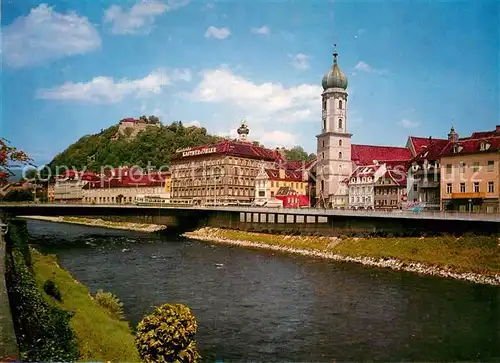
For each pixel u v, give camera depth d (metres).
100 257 80.56
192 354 22.11
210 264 73.00
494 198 81.69
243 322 40.09
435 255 67.25
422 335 36.31
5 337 15.51
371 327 38.47
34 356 19.48
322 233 94.06
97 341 26.55
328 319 40.91
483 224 65.81
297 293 51.22
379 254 74.62
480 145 84.62
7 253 32.78
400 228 78.50
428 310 43.34
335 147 141.88
